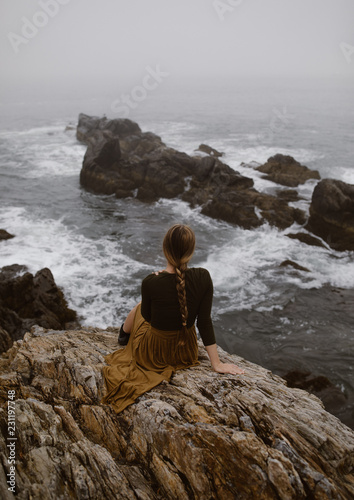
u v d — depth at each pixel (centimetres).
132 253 1623
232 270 1477
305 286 1365
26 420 254
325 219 1691
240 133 4469
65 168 2925
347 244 1645
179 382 290
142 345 312
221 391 276
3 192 2384
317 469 215
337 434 239
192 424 243
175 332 298
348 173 2888
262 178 2481
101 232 1828
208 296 286
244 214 1886
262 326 1156
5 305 1059
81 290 1325
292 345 1072
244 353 1055
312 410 260
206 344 303
